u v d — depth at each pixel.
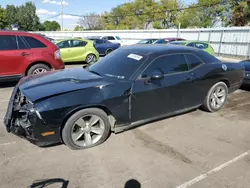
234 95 6.17
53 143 3.10
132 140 3.47
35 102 2.82
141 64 3.59
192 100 4.26
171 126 3.99
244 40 17.89
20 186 2.43
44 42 6.57
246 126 4.07
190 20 39.81
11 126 3.10
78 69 4.17
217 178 2.62
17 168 2.74
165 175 2.65
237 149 3.26
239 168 2.80
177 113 4.15
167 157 3.02
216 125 4.08
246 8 29.44
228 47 19.25
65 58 11.89
